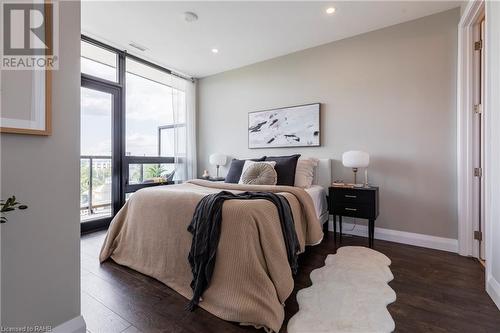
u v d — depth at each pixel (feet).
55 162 3.97
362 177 9.86
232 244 4.76
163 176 13.62
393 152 9.30
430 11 8.48
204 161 14.96
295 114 11.39
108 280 6.13
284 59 11.89
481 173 7.51
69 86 4.13
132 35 10.14
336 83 10.48
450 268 6.84
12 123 3.42
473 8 6.88
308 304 5.02
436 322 4.51
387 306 5.01
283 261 4.88
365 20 9.04
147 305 5.07
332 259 7.44
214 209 5.10
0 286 3.43
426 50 8.72
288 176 9.30
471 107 7.67
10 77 3.42
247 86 13.12
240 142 13.38
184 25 9.37
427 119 8.71
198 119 15.14
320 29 9.62
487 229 5.55
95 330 4.32
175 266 5.83
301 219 6.73
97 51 10.80
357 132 10.01
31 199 3.68
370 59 9.77
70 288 4.16
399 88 9.20
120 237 7.34
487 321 4.53
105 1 7.94
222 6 8.22
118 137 11.54
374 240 9.37
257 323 4.29
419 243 8.77
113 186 11.38
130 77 12.17
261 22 9.18
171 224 6.07
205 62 12.78
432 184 8.63
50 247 3.91
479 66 7.57
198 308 4.92
